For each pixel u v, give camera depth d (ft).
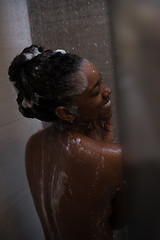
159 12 0.62
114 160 1.82
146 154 0.77
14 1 3.07
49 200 2.15
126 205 1.04
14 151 3.31
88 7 2.88
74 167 1.90
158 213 0.81
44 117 1.98
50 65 1.79
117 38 0.75
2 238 3.23
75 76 1.78
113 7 0.74
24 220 3.61
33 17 3.29
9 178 3.26
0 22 2.91
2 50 2.96
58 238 2.22
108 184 1.86
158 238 0.83
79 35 3.01
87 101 1.86
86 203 1.94
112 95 2.53
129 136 0.81
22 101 1.99
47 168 2.14
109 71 2.81
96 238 2.08
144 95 0.71
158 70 0.65
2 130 3.10
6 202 3.26
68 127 2.04
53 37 3.25
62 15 3.10
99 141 1.98
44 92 1.82
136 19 0.67
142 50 0.68
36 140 2.32
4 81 3.04
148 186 0.81
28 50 1.99
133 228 0.94
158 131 0.70
